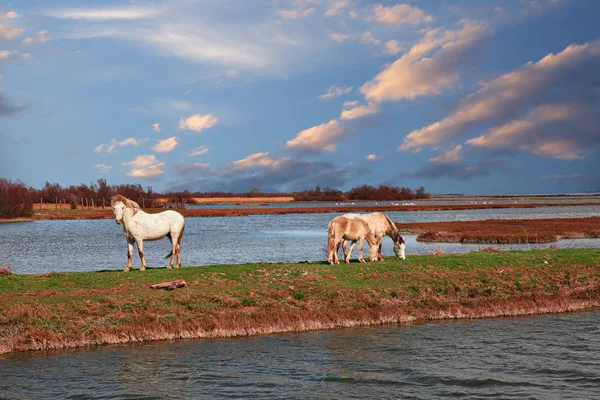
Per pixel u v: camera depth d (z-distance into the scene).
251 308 18.72
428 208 148.25
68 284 19.56
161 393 12.67
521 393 12.63
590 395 12.46
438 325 18.75
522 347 16.14
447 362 14.80
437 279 21.64
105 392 12.72
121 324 17.06
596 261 24.59
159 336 16.92
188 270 21.58
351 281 21.09
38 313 16.83
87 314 17.25
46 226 87.50
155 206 161.00
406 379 13.58
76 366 14.47
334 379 13.57
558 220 77.19
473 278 22.03
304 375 13.88
